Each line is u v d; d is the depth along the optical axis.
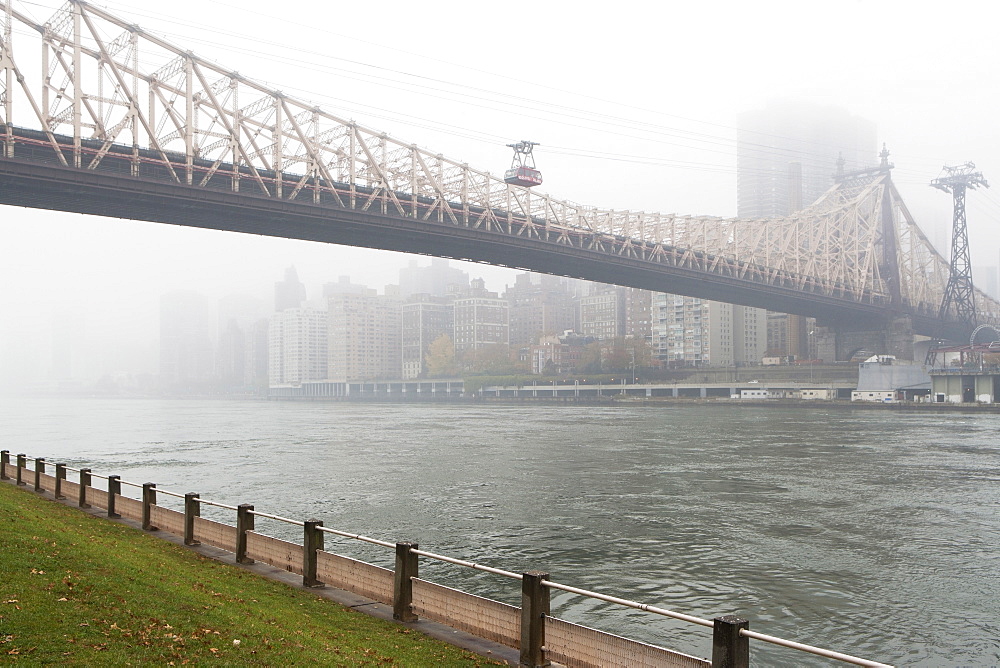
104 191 89.75
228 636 15.75
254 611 17.94
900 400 190.62
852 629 26.94
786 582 32.16
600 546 38.12
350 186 114.19
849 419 142.12
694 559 35.69
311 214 107.12
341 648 16.02
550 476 62.91
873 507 48.91
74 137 86.00
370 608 19.34
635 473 64.62
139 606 16.72
